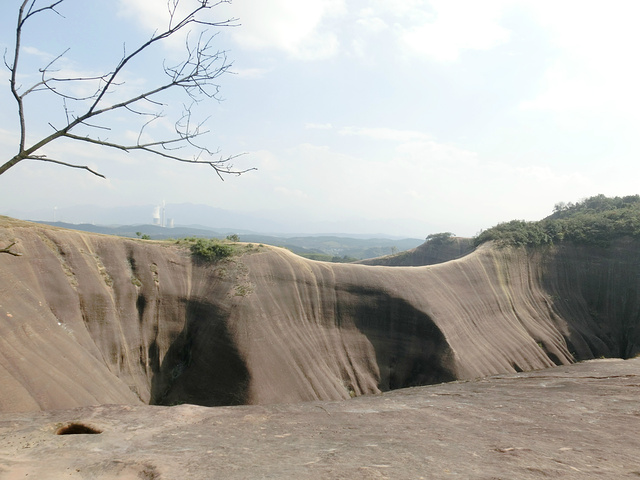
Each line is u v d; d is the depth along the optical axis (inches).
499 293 2228.1
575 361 2076.8
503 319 2129.7
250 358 1392.7
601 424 457.4
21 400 796.0
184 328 1456.7
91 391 965.8
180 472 272.7
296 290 1716.3
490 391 853.2
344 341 1721.2
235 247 1742.1
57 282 1212.5
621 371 1178.6
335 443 353.7
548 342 2087.8
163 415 462.9
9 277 1078.4
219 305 1491.1
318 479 251.1
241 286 1578.5
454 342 1803.6
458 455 311.6
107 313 1291.8
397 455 310.5
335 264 1935.3
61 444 358.0
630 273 2385.6
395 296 1844.2
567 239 2596.0
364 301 1819.6
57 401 853.8
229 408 527.8
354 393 1587.1
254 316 1504.7
